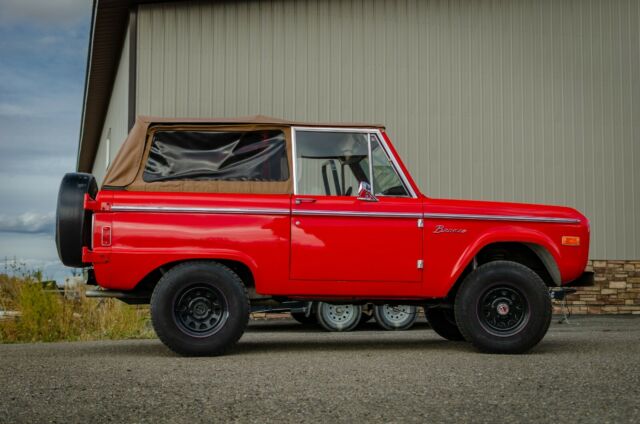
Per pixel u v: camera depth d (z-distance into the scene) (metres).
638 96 16.25
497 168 15.73
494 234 7.00
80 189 6.60
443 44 15.75
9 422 3.87
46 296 9.53
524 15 16.05
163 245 6.52
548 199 15.84
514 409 4.12
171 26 14.84
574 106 16.06
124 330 9.72
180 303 6.49
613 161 16.08
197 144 6.88
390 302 7.24
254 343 8.34
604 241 15.95
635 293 15.94
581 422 3.82
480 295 6.84
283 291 6.73
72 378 5.22
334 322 11.30
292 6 15.29
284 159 6.96
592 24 16.25
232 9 15.05
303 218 6.76
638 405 4.22
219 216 6.62
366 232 6.84
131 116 14.62
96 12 15.45
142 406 4.23
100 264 6.46
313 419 3.90
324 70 15.33
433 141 15.59
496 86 15.87
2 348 7.72
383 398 4.44
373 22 15.55
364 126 7.11
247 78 15.04
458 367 5.73
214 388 4.79
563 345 7.69
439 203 6.99
